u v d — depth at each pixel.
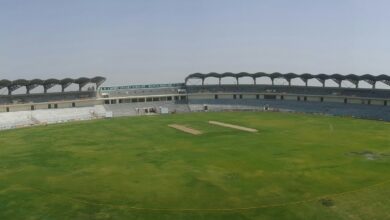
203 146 70.38
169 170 53.69
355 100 133.00
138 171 53.50
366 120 107.25
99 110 141.75
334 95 137.88
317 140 74.44
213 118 116.31
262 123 101.69
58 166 57.38
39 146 74.19
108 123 110.56
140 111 143.75
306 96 144.62
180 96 158.25
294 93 147.75
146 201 41.38
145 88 159.75
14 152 68.69
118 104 150.25
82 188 46.31
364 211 37.59
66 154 65.94
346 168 53.06
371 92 132.88
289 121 105.44
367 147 67.06
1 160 62.12
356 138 76.44
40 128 103.62
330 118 112.50
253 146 69.31
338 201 40.25
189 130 91.19
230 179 48.75
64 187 46.84
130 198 42.41
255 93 154.50
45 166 57.53
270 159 58.84
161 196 42.88
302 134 82.06
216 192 43.88
